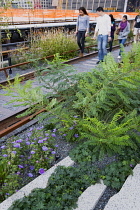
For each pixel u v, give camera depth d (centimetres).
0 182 243
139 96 398
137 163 268
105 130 282
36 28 1195
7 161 253
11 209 195
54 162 284
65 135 318
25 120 350
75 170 252
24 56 763
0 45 704
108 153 283
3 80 618
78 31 844
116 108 368
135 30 979
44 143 286
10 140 299
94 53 949
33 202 205
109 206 207
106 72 323
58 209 202
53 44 863
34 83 555
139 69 278
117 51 1066
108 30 720
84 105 315
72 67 425
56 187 225
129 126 287
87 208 207
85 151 287
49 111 303
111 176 249
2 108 426
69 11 1886
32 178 259
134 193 222
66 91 394
